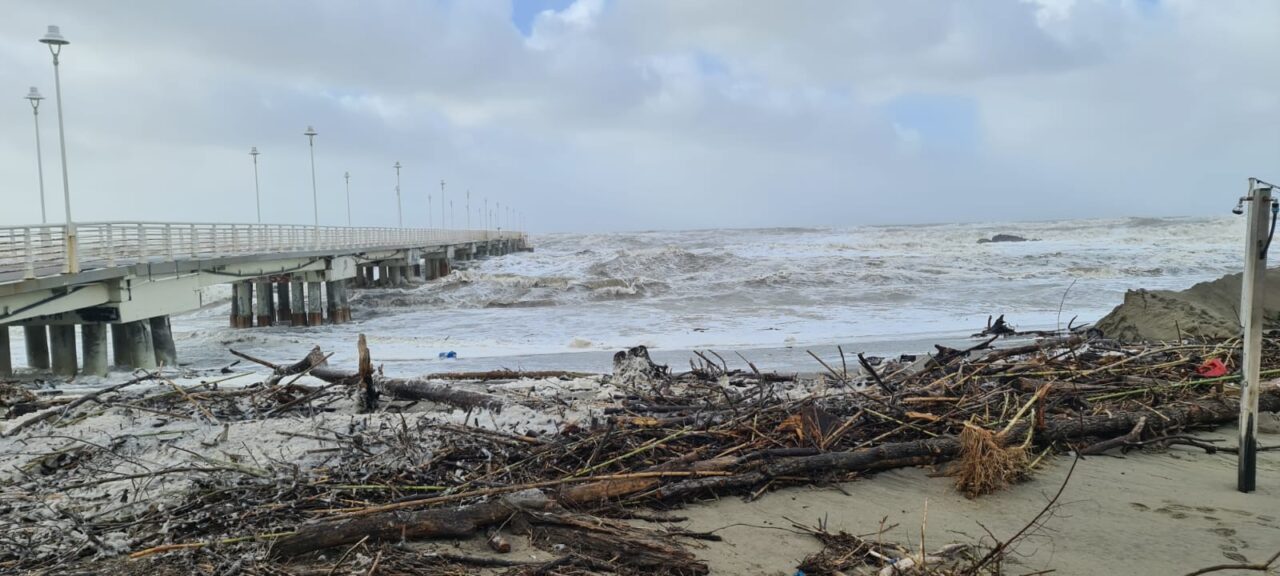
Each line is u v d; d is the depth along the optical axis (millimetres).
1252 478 5355
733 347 16328
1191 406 7137
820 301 24750
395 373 13750
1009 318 20156
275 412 7430
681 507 5121
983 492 5402
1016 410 6898
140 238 18531
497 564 3969
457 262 57125
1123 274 30844
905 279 29828
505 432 6070
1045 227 71312
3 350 16938
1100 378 8133
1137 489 5488
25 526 4477
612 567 3979
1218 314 12539
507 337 19688
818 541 4539
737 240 79312
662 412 6918
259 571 3854
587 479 4957
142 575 3836
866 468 5789
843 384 8273
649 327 20391
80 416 7281
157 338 18656
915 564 3977
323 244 30469
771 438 5973
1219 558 4238
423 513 4328
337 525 4164
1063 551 4359
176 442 6117
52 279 14812
